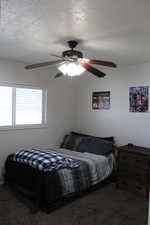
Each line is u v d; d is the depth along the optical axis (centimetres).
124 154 336
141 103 363
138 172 318
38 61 363
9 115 368
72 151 399
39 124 410
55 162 285
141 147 351
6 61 356
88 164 326
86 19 185
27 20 189
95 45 262
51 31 216
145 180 310
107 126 416
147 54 304
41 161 281
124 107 388
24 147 386
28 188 290
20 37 236
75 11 170
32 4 159
